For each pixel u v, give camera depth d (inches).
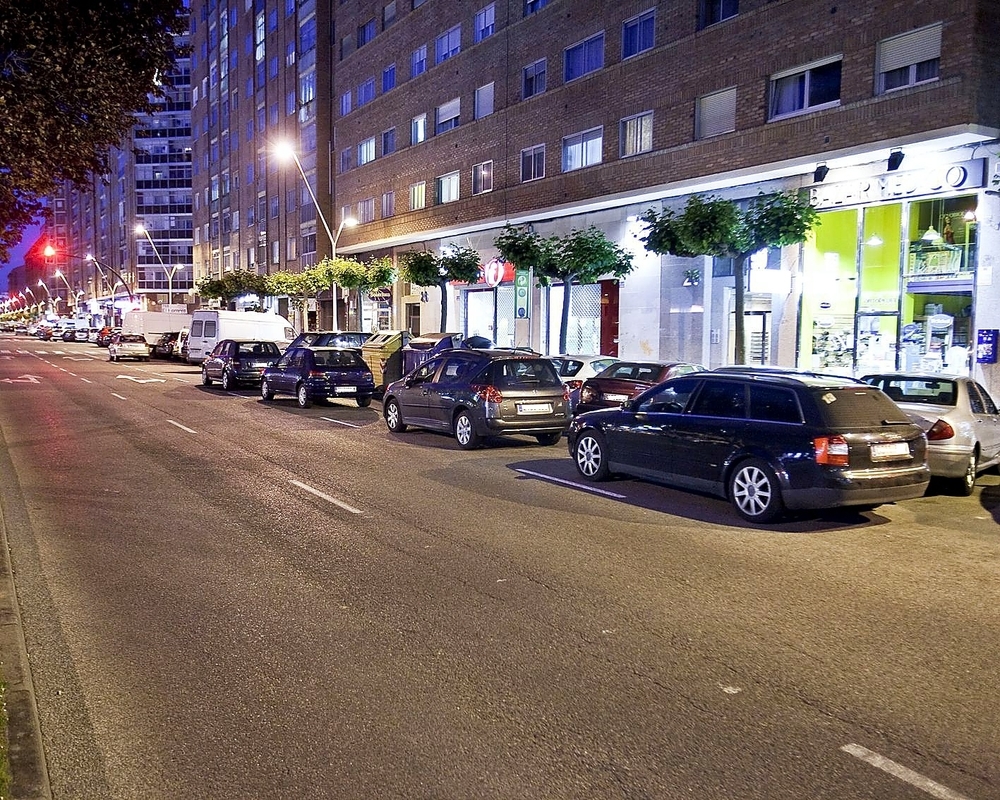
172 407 788.0
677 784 140.3
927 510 365.7
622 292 989.8
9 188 285.0
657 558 279.1
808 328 770.2
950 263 658.8
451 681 181.3
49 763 146.7
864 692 177.2
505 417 516.4
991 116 635.5
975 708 170.1
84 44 252.7
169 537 305.0
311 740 155.1
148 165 3627.0
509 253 920.9
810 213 662.5
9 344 2847.0
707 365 874.1
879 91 695.1
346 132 1690.5
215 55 2583.7
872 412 329.7
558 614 224.4
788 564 273.9
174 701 171.3
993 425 421.4
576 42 1037.2
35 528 316.5
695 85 864.3
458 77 1283.2
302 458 491.2
